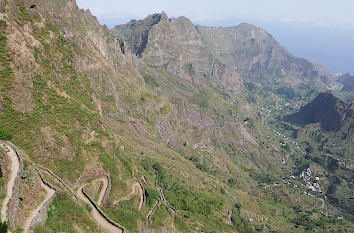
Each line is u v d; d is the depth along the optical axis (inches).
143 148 6560.0
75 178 2743.6
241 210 7244.1
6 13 3129.9
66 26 5570.9
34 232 1694.1
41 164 2532.0
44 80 3134.8
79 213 2202.3
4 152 1947.6
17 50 2960.1
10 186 1753.2
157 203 3553.2
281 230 7185.0
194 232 3863.2
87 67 6122.1
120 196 3122.5
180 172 6540.4
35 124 2689.5
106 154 3341.5
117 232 2396.7
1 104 2536.9
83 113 3393.2
